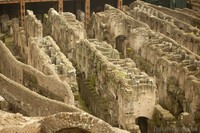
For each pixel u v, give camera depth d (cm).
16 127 3031
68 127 2948
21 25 7812
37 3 8462
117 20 7100
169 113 4569
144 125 4916
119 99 4575
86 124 2927
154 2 9038
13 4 8325
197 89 4672
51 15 7425
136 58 6250
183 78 5106
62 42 6812
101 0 8894
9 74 5481
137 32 6419
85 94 5525
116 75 4744
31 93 4281
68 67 5000
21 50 6775
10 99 4531
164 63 5381
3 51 5703
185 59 5506
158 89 5538
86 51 5712
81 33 6794
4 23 8081
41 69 5153
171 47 5884
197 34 6662
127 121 4441
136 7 8050
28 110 4322
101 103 5006
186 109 4894
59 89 4403
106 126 2920
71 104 4284
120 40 7338
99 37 7325
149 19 7456
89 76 5616
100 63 5216
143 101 4562
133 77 4688
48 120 3006
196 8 8650
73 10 8788
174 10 8281
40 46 5688
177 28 6819
